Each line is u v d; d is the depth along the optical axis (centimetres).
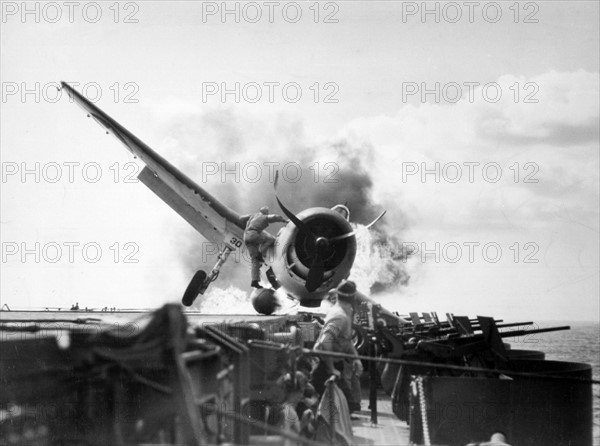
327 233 1912
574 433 1096
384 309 1385
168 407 549
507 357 1220
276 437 887
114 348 559
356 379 1330
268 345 866
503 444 955
